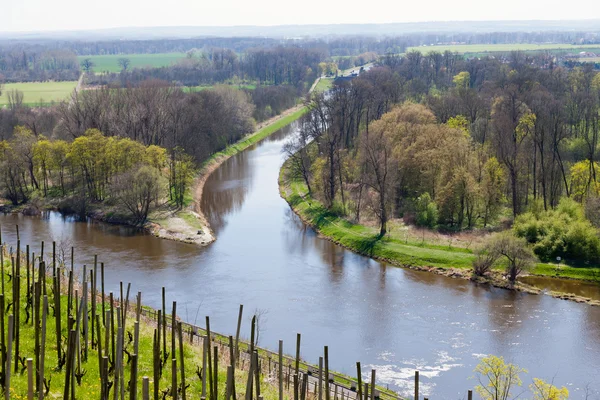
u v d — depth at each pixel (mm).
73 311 51000
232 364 38812
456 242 106875
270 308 83375
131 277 93125
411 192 125000
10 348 32156
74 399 35062
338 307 84125
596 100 180250
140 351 46562
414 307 84562
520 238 97625
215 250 107562
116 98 178000
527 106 145000
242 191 147500
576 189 118875
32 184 140875
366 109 174500
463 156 118562
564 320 80750
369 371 67000
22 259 72312
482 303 86062
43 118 180000
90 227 119875
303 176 146625
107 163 132125
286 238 115062
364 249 107438
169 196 134750
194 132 165375
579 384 65062
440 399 61469
